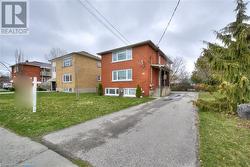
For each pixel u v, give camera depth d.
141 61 19.00
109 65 22.30
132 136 5.03
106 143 4.47
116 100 14.50
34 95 8.55
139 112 8.87
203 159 3.54
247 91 8.05
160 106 10.98
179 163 3.39
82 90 28.56
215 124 6.36
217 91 8.92
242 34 8.17
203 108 9.12
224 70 8.41
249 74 8.12
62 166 3.28
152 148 4.13
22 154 3.80
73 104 11.73
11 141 4.59
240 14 8.70
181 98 16.50
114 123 6.56
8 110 9.07
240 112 7.60
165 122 6.70
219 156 3.68
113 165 3.32
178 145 4.30
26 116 7.55
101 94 21.73
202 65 9.12
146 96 18.47
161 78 22.78
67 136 5.01
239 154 3.78
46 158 3.61
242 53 8.38
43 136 4.99
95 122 6.69
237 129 5.73
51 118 7.16
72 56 28.44
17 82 10.53
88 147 4.20
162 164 3.36
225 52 8.80
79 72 28.31
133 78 19.66
